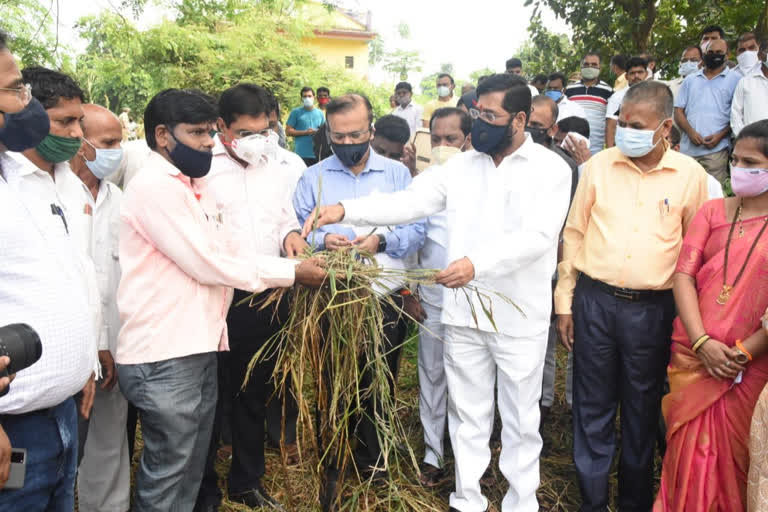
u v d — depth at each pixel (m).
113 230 2.70
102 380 2.65
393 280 2.64
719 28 6.44
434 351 3.26
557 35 10.64
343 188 3.20
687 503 2.48
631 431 2.87
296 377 2.50
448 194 2.87
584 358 2.91
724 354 2.36
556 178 2.67
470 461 2.87
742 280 2.38
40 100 2.10
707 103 5.83
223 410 3.17
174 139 2.26
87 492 2.80
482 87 2.63
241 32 15.19
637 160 2.81
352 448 3.12
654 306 2.76
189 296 2.34
